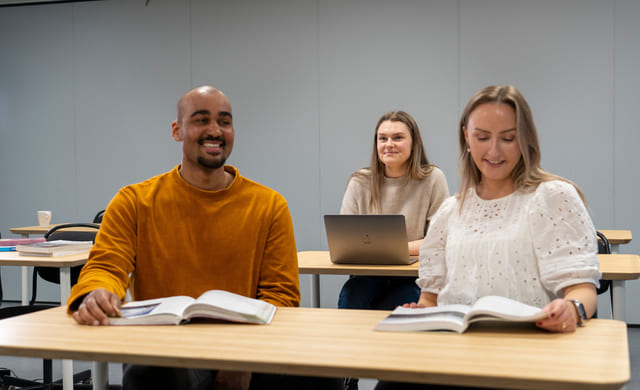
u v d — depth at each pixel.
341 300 2.93
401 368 1.09
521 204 1.65
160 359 1.21
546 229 1.58
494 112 1.62
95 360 1.25
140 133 6.04
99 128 6.13
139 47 6.03
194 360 1.20
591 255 1.52
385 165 3.11
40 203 6.28
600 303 5.02
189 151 1.94
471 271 1.66
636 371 3.68
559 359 1.13
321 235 5.61
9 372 3.59
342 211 3.17
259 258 1.99
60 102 6.21
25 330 1.44
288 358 1.17
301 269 2.72
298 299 2.00
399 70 5.41
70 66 6.18
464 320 1.34
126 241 1.89
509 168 1.65
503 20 5.18
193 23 5.89
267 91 5.72
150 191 1.95
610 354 1.16
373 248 2.70
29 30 6.27
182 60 5.93
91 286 1.68
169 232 1.92
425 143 5.36
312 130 5.62
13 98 6.31
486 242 1.65
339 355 1.19
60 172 6.23
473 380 1.05
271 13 5.70
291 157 5.68
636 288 4.98
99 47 6.11
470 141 1.67
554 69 5.08
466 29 5.25
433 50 5.33
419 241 2.92
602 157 5.00
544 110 5.11
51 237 3.61
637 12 4.91
